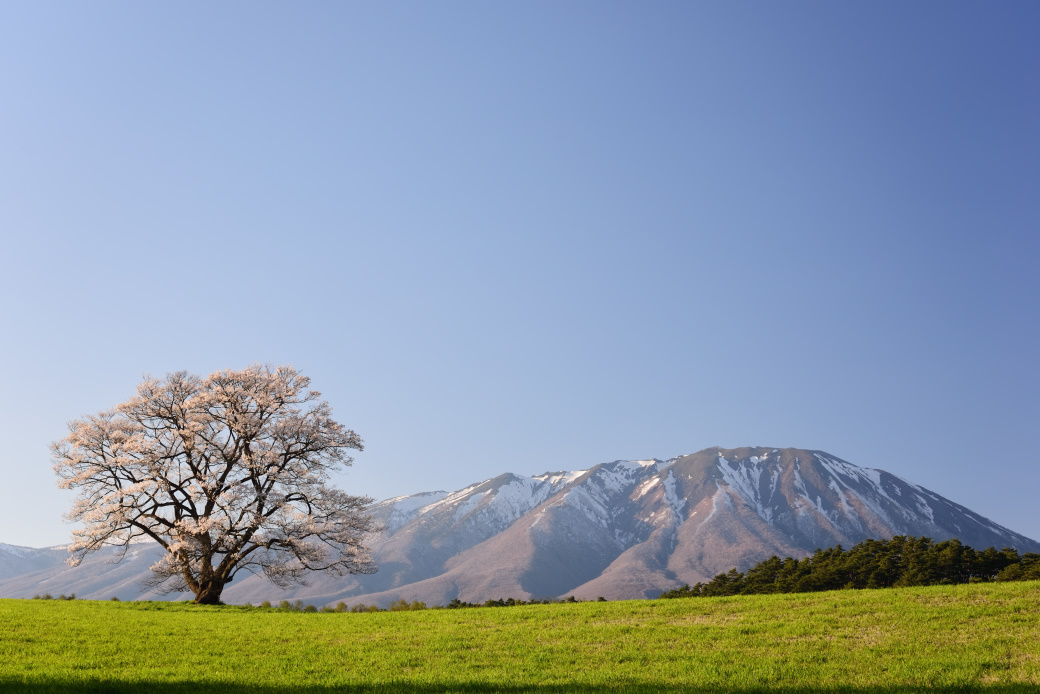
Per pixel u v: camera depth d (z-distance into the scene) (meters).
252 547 44.97
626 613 28.86
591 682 16.69
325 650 22.06
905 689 14.96
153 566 45.03
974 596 26.95
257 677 17.75
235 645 23.14
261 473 45.19
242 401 47.09
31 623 26.55
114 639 23.66
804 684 15.79
